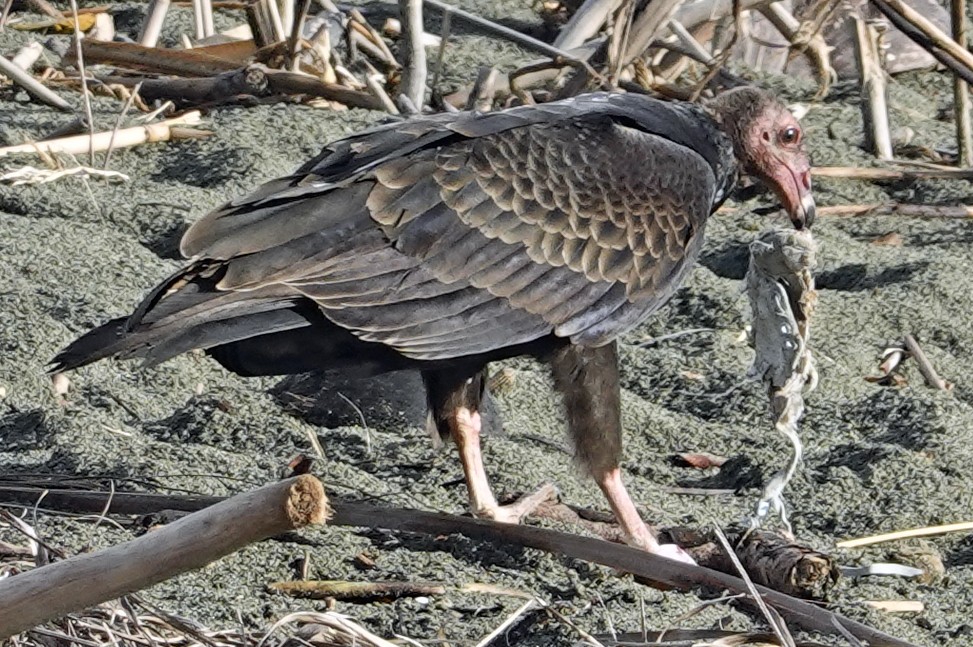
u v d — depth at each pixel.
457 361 9.21
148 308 8.23
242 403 10.64
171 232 13.16
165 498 8.91
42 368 10.84
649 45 15.51
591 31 16.00
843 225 14.71
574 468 9.71
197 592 8.38
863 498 9.93
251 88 15.77
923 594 8.97
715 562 9.16
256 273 8.41
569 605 8.45
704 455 10.59
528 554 8.96
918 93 18.41
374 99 15.77
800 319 9.55
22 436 10.12
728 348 12.03
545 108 9.60
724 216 14.66
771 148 10.92
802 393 9.80
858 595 8.88
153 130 14.79
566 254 9.23
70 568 5.81
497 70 16.22
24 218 13.05
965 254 13.96
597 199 9.34
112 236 12.85
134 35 18.34
